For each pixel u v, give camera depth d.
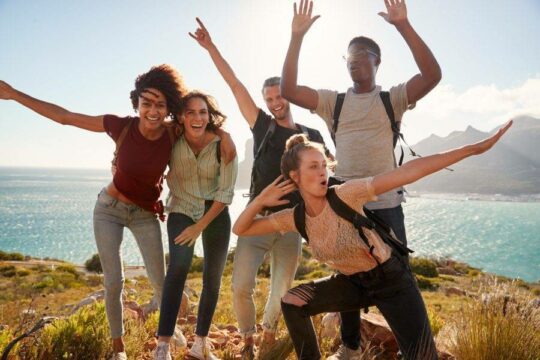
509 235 157.38
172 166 3.50
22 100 3.34
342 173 3.48
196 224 3.37
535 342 3.63
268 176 3.88
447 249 120.00
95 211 3.38
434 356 2.63
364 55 3.41
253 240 3.69
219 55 3.99
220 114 3.49
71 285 29.72
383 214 3.27
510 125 2.37
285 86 3.49
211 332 4.61
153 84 3.18
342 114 3.48
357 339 3.43
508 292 4.04
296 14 3.25
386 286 2.68
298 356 2.86
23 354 3.39
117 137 3.35
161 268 3.55
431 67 3.16
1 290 26.36
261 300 6.18
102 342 3.61
